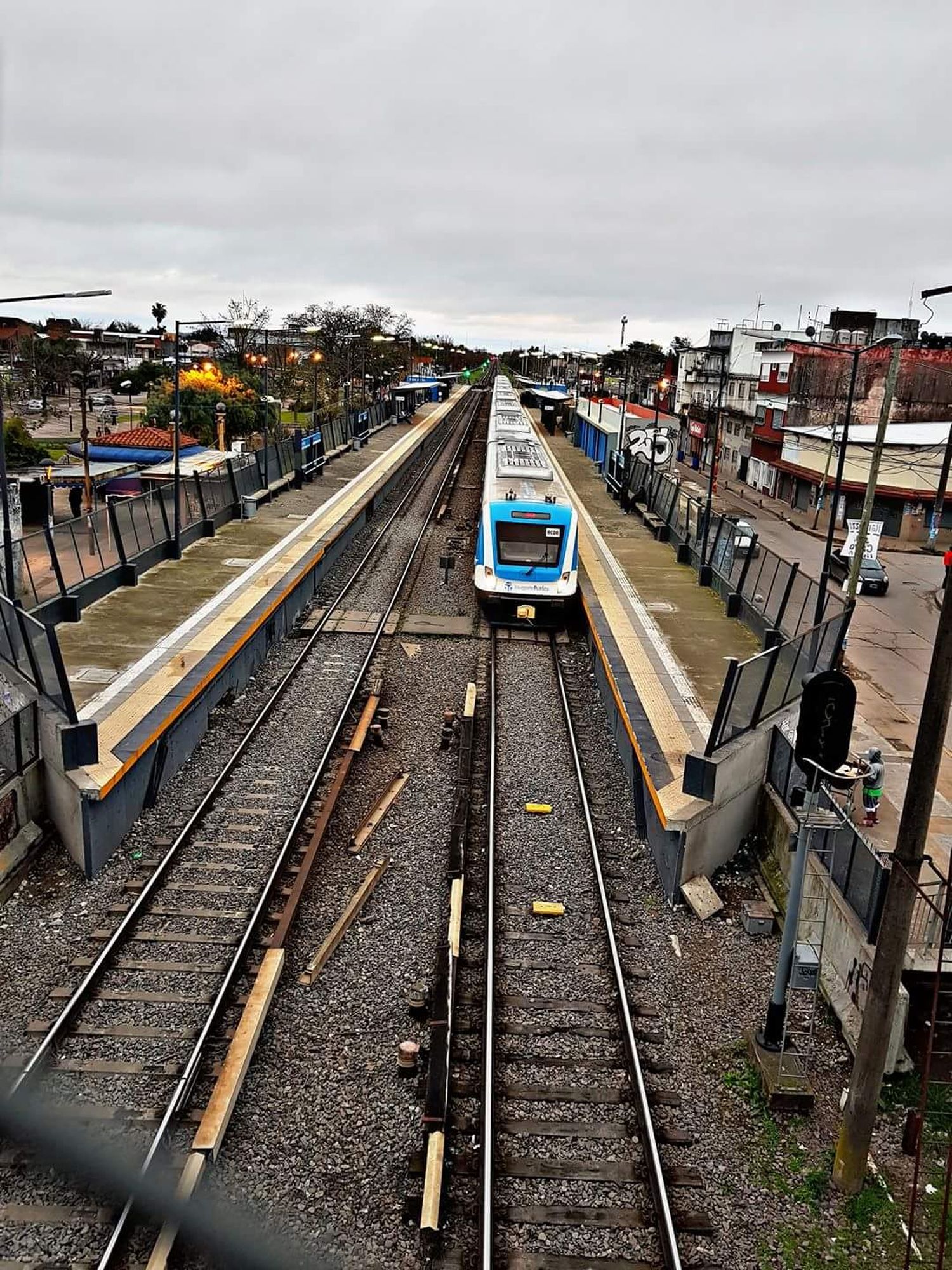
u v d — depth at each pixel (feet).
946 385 168.96
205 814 44.39
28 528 87.51
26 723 40.37
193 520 88.07
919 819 24.36
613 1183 26.11
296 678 63.87
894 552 138.00
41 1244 23.08
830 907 36.29
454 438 219.00
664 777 43.68
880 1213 25.79
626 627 68.59
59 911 36.91
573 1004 33.32
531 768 51.62
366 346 290.76
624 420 138.62
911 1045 31.94
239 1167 25.50
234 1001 32.01
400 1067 29.25
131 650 56.85
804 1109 29.30
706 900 39.99
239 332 270.67
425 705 60.39
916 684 75.46
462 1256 23.50
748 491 198.70
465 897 39.19
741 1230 24.93
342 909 37.81
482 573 78.07
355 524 107.65
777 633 61.52
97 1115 26.84
